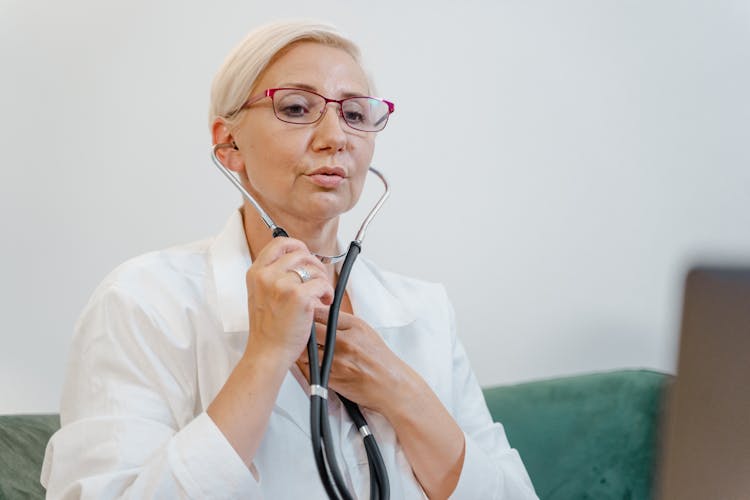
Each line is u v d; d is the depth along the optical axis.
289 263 1.16
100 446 1.15
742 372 0.38
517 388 1.83
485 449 1.43
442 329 1.50
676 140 2.40
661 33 2.39
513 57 2.31
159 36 2.11
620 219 2.37
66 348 2.04
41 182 2.04
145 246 2.09
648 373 1.81
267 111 1.28
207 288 1.32
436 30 2.27
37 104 2.04
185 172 2.12
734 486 0.38
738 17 2.42
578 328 2.34
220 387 1.25
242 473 1.08
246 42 1.32
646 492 1.73
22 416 1.58
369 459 1.22
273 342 1.13
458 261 2.27
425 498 1.29
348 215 2.19
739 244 2.40
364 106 1.30
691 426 0.39
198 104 2.13
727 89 2.42
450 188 2.27
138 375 1.23
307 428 1.24
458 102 2.28
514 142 2.31
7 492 1.45
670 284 2.39
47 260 2.04
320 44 1.32
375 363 1.26
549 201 2.33
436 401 1.28
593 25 2.36
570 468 1.75
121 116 2.09
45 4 2.05
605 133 2.37
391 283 1.53
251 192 1.37
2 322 2.01
